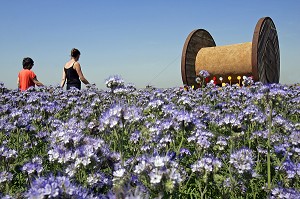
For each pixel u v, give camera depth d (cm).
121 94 889
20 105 1167
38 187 290
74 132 524
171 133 616
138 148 615
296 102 1046
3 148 562
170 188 347
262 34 2295
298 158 606
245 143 728
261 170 617
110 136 669
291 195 469
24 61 1521
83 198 302
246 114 815
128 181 376
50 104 1024
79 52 1515
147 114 825
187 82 2427
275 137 702
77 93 1268
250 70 2258
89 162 452
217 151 635
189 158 627
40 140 759
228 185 497
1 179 496
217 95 1330
